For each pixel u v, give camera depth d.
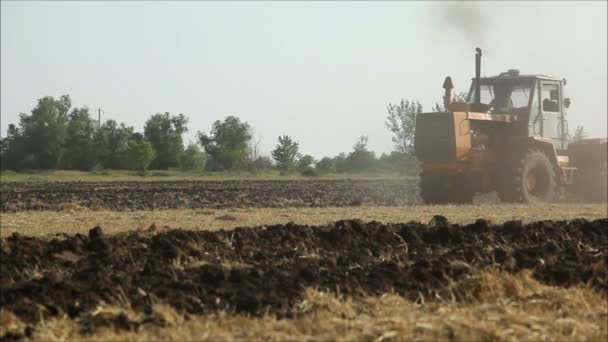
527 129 47.41
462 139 45.88
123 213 39.88
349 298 18.86
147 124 147.38
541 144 48.12
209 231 26.75
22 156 145.88
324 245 25.42
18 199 57.16
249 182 87.94
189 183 86.19
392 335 16.41
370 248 25.28
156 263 22.06
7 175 121.94
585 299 19.59
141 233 27.25
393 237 26.53
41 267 22.27
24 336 16.81
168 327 17.00
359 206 45.75
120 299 18.55
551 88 48.91
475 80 48.81
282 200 55.03
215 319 17.56
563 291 20.16
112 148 148.50
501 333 16.78
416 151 47.09
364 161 141.00
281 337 16.25
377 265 22.44
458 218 34.72
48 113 145.38
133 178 110.62
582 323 17.86
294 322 17.27
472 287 20.05
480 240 26.59
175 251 23.36
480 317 17.89
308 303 18.42
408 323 17.12
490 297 19.67
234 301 18.50
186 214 38.81
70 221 34.44
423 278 20.88
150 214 38.94
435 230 27.44
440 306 18.64
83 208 46.69
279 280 20.27
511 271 21.92
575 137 59.84
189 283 19.69
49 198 58.22
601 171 49.84
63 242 24.45
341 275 20.81
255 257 23.64
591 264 22.83
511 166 46.62
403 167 92.69
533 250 24.41
